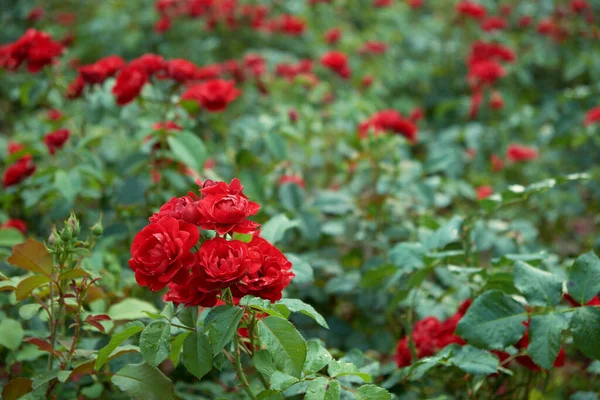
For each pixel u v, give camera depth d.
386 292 2.72
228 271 1.35
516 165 4.57
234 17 5.76
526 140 4.94
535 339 1.59
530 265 1.85
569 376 2.70
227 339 1.36
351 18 7.30
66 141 2.74
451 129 4.89
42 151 2.74
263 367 1.53
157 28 5.34
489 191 3.80
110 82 2.94
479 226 2.79
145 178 2.58
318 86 4.50
